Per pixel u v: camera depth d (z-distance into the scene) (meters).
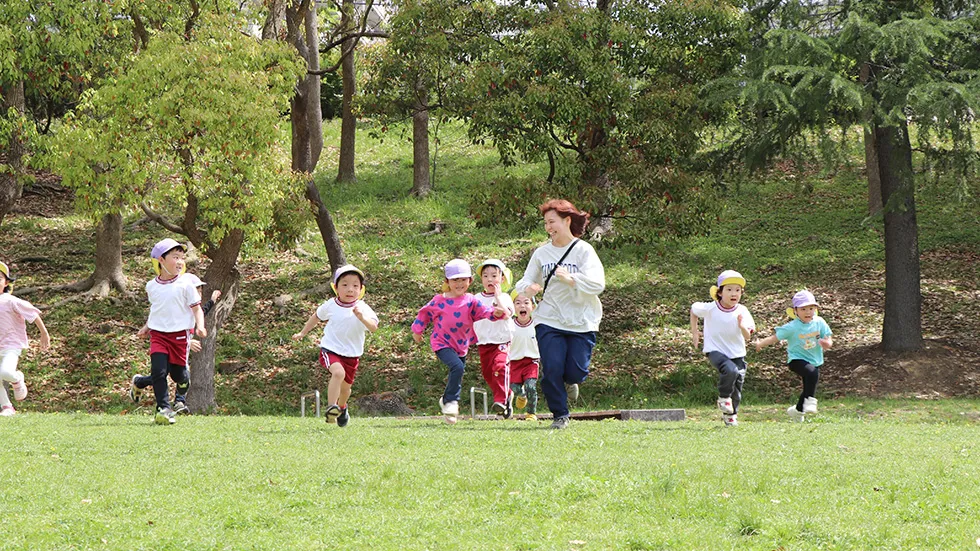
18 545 4.19
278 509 4.98
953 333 21.91
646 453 6.94
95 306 23.78
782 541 4.32
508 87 19.83
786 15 19.27
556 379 8.64
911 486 5.50
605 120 19.97
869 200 29.67
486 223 20.31
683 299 24.78
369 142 40.19
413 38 19.97
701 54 20.42
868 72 19.00
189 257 26.89
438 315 9.73
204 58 15.49
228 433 8.62
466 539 4.36
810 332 11.14
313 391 20.00
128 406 18.89
